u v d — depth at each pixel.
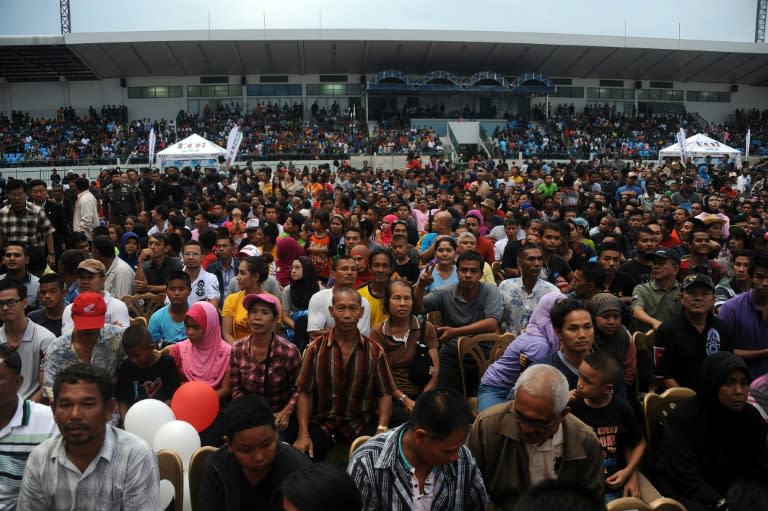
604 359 3.54
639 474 3.71
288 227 9.19
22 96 41.22
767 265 4.76
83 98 41.59
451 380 5.31
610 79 45.00
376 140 37.78
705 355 4.58
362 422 4.36
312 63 41.25
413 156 32.03
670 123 43.28
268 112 41.31
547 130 41.03
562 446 3.09
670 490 3.57
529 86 40.88
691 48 40.09
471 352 5.25
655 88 45.47
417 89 40.44
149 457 2.86
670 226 9.51
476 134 38.09
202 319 4.70
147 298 6.96
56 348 4.38
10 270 6.39
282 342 4.57
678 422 3.62
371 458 2.73
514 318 5.94
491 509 3.21
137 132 38.19
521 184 19.64
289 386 4.57
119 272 7.20
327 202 13.21
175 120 40.53
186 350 4.85
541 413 2.89
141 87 41.94
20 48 35.81
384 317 5.83
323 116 41.56
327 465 2.13
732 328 4.92
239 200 14.34
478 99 43.00
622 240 9.84
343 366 4.28
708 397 3.51
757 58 41.41
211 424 4.40
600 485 3.08
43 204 10.11
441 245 6.75
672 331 4.66
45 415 3.27
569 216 10.66
